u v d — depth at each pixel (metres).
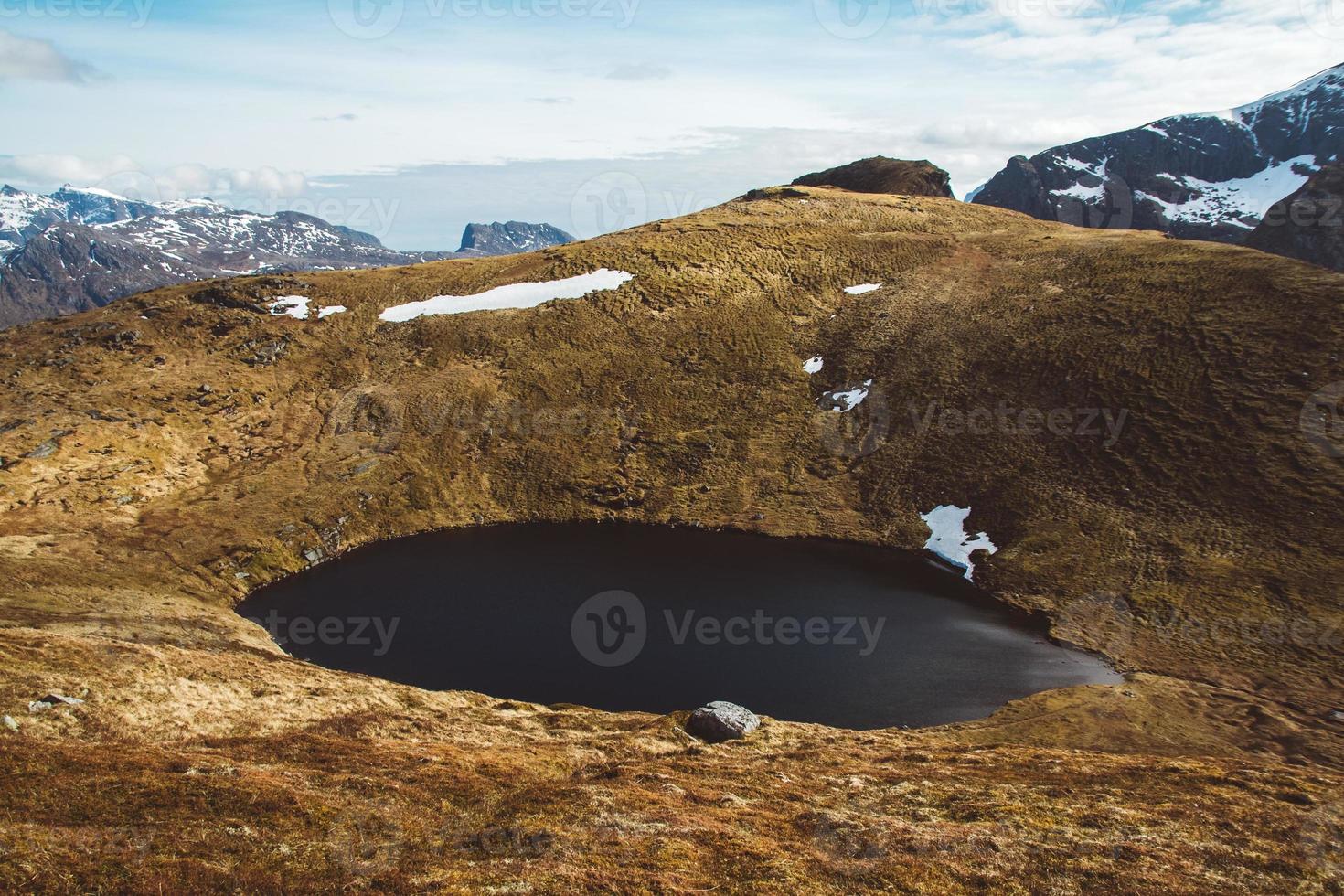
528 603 61.03
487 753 33.03
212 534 69.81
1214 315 82.50
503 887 18.89
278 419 89.25
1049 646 53.34
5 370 92.12
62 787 21.75
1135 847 23.95
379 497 79.81
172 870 18.02
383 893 18.34
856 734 41.03
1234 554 58.00
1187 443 69.31
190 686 35.59
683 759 34.75
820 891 20.19
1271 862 23.11
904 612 59.06
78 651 36.31
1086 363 83.06
